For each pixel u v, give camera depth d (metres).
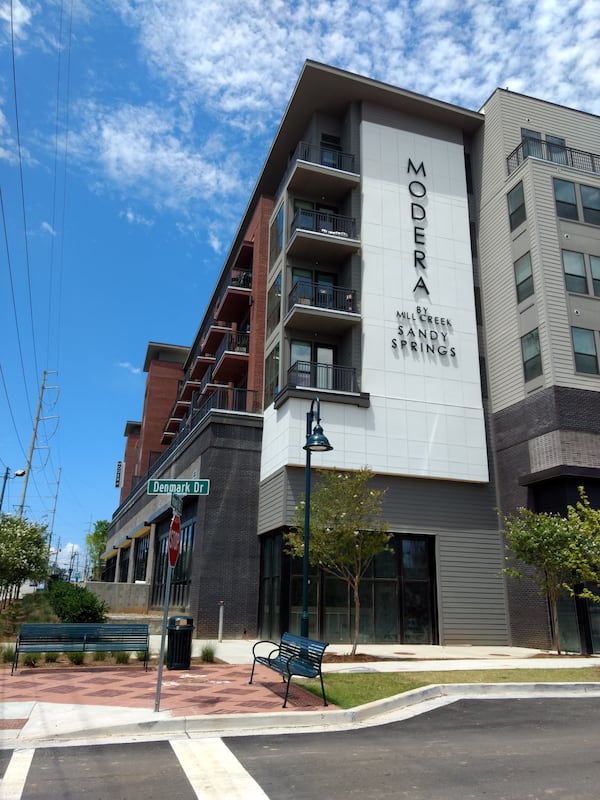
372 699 10.28
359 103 27.38
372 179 26.17
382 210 25.89
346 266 25.88
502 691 11.80
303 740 8.00
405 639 21.61
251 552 23.42
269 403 26.00
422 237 26.08
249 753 7.28
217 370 32.41
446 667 14.45
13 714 8.78
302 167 25.31
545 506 21.70
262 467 24.22
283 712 9.10
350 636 21.08
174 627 13.55
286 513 21.23
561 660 16.70
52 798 5.65
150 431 57.97
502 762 6.97
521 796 5.75
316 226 25.77
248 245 31.89
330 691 10.91
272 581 21.95
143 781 6.15
